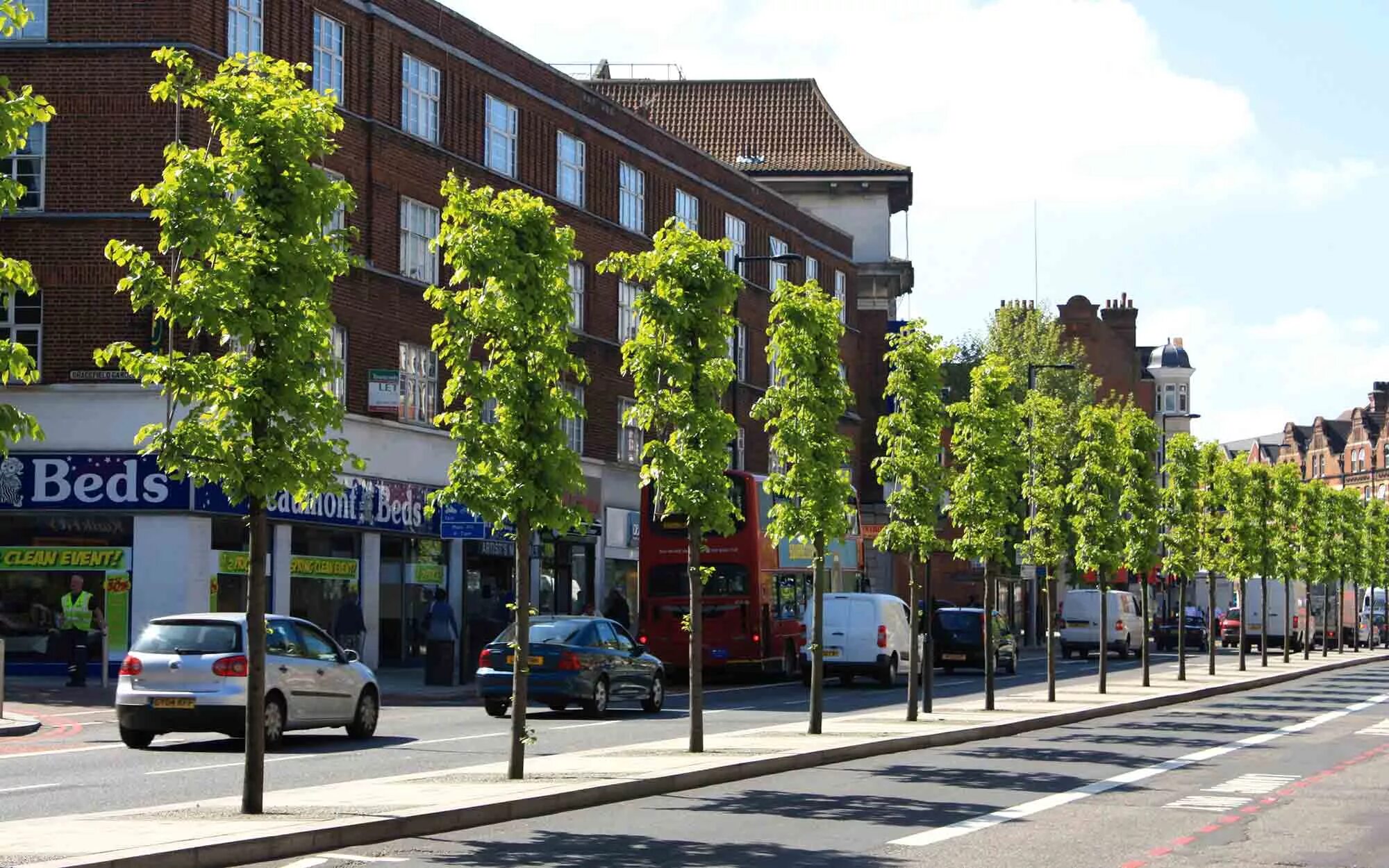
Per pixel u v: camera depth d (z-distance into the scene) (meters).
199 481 13.68
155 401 34.91
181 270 14.01
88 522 35.00
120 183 34.97
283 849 12.24
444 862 12.05
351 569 40.12
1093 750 23.05
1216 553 54.84
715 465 21.08
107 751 21.66
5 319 35.06
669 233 21.25
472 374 17.05
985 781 18.41
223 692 21.33
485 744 22.92
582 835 13.63
